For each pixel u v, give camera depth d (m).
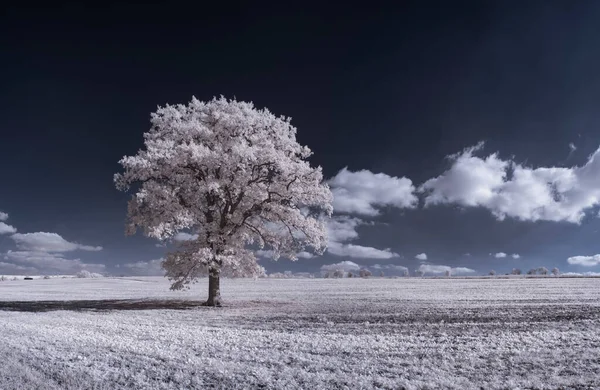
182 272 36.50
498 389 11.08
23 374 13.19
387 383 11.82
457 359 14.68
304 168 36.94
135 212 36.62
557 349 15.89
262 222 40.12
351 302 39.19
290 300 42.78
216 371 13.54
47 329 23.19
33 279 133.12
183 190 37.34
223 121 37.72
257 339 19.56
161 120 38.34
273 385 11.93
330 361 14.70
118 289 72.31
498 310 29.48
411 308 32.59
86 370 13.74
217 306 37.34
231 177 36.62
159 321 27.41
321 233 38.34
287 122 39.38
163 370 13.77
